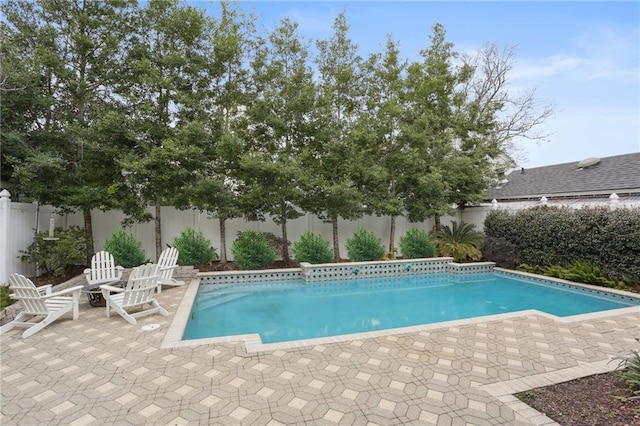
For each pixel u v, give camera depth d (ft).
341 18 36.58
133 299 18.22
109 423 9.07
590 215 29.58
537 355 13.57
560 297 28.32
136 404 9.98
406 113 39.32
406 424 9.04
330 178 35.32
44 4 25.79
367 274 34.91
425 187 37.91
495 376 11.76
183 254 31.76
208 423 9.09
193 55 30.66
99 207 29.50
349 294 29.07
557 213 32.96
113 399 10.25
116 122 26.76
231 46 29.89
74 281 24.41
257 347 14.23
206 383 11.21
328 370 12.17
